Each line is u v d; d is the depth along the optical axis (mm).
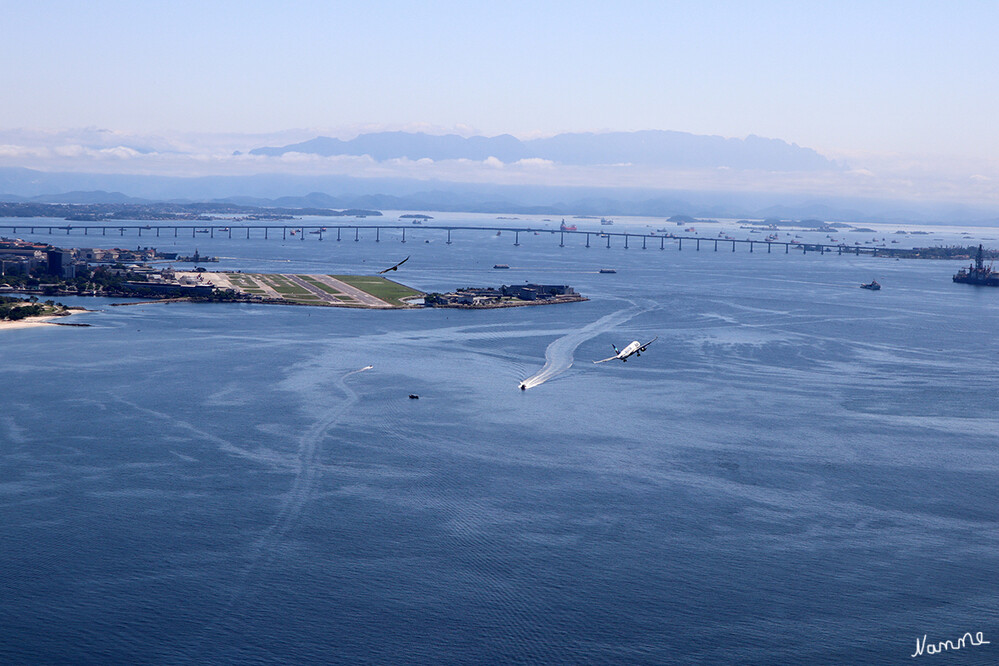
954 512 98938
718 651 71875
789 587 81500
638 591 80438
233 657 69938
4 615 74750
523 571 83625
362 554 86375
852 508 99500
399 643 72188
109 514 93750
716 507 99188
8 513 93250
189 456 111750
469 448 117750
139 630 73125
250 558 85125
